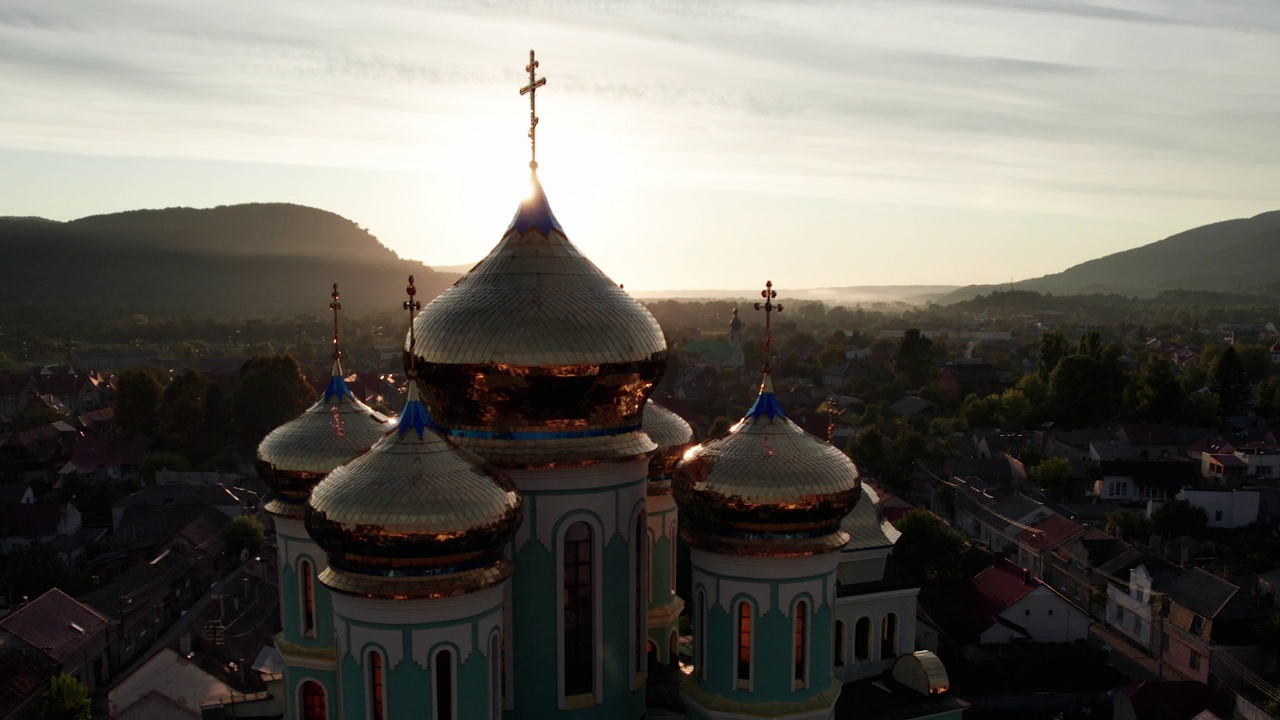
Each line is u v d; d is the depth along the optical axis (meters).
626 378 23.95
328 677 27.88
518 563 23.86
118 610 65.62
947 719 32.53
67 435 118.88
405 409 21.66
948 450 111.81
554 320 23.27
